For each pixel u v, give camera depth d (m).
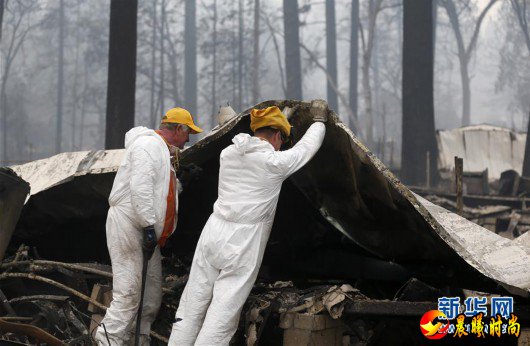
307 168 4.82
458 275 4.67
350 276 5.58
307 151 4.11
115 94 13.92
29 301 4.98
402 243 4.81
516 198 13.45
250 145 3.95
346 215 5.00
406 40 18.84
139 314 4.09
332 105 40.44
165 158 4.23
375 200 4.60
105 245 6.30
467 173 17.00
